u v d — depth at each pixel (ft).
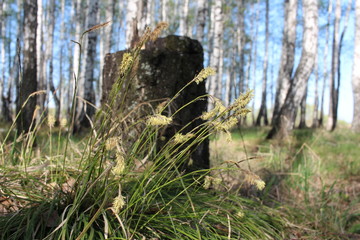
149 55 8.11
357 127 38.81
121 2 67.67
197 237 5.27
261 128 40.78
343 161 17.43
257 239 5.93
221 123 4.48
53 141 11.08
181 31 55.62
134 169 6.63
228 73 81.10
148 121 4.36
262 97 73.00
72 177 6.36
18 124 17.48
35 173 6.65
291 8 42.32
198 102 8.74
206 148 9.10
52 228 4.75
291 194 10.90
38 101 34.24
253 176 4.23
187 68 8.48
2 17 65.62
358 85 39.14
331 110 49.49
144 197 5.01
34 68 18.92
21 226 4.90
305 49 28.53
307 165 13.74
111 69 8.61
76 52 44.04
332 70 51.72
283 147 20.45
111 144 4.26
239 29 69.92
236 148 20.07
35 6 19.72
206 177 4.96
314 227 8.19
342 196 11.56
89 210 5.20
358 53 39.29
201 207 6.19
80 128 29.66
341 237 7.84
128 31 19.54
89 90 36.76
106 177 4.98
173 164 5.13
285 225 7.47
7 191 5.44
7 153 7.61
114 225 4.99
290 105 27.96
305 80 28.02
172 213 5.78
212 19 56.03
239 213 5.91
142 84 7.99
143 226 5.13
